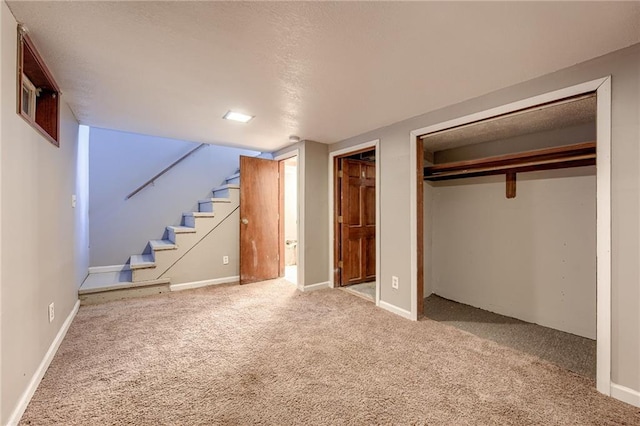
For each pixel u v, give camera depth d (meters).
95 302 3.22
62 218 2.34
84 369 1.88
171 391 1.67
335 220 3.96
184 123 3.06
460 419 1.46
